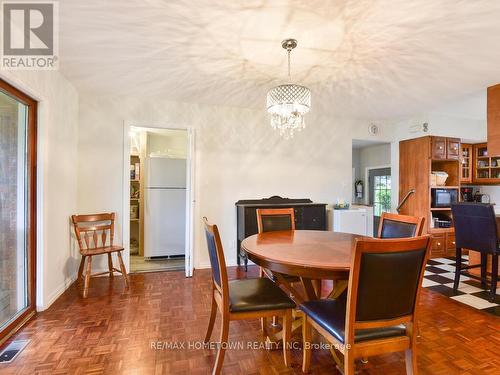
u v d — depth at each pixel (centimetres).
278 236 246
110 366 177
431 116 454
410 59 256
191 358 187
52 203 275
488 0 173
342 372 174
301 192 448
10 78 206
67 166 315
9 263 230
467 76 295
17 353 190
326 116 461
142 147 487
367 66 271
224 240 409
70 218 323
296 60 259
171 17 195
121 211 365
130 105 367
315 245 208
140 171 486
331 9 184
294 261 166
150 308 262
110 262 336
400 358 188
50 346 198
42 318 241
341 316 154
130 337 212
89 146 354
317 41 225
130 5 182
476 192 561
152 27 207
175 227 453
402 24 200
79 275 309
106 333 217
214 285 198
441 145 461
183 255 466
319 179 458
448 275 364
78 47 237
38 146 255
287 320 180
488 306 270
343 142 473
